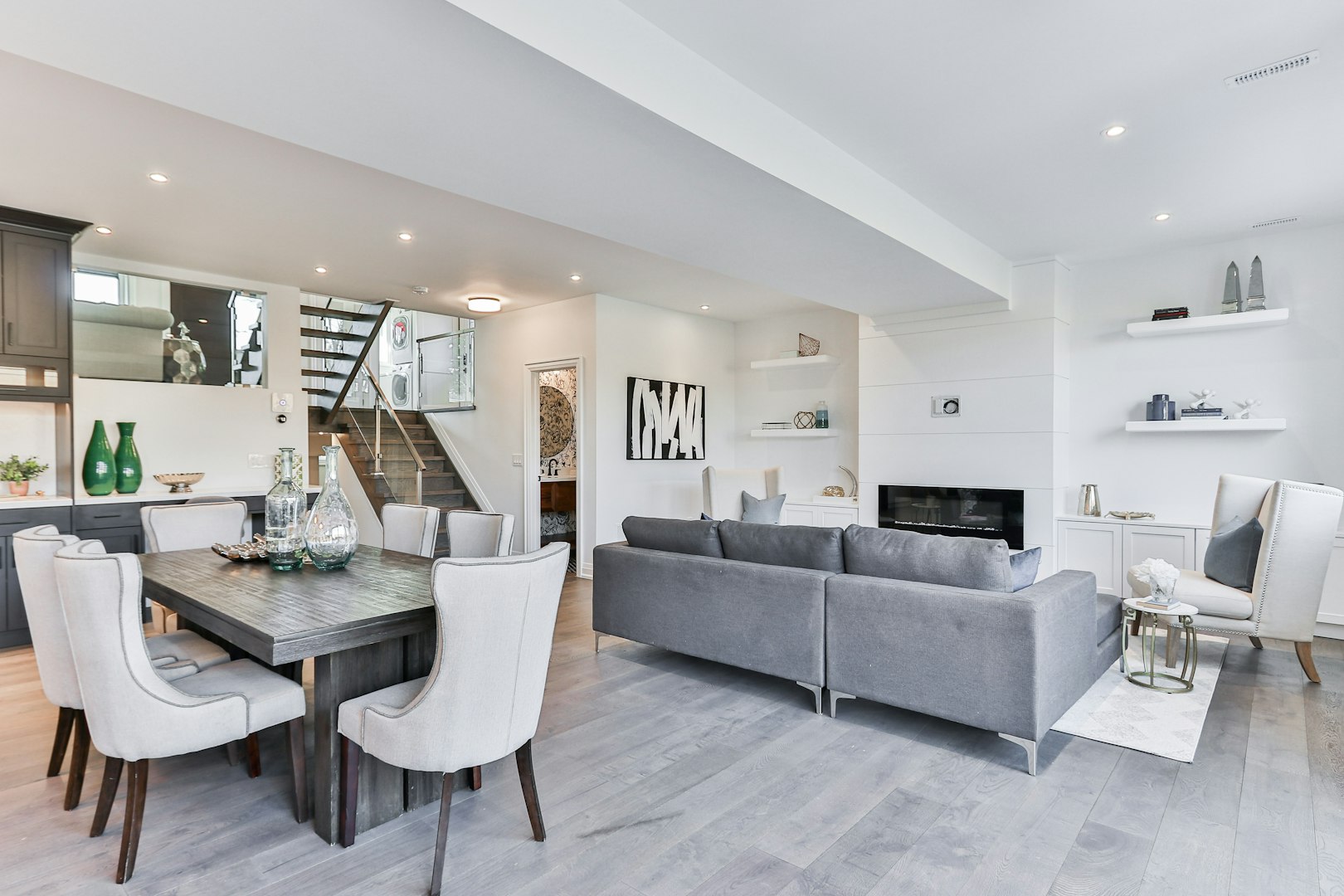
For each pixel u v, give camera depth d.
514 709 2.07
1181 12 2.38
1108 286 5.45
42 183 3.70
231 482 5.60
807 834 2.28
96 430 4.82
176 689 2.08
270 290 5.93
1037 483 5.39
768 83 2.85
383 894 1.96
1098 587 5.18
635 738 3.03
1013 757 2.86
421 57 2.10
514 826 2.32
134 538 4.77
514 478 7.22
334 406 7.61
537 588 2.03
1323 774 2.69
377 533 7.41
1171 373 5.20
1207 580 4.11
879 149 3.47
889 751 2.92
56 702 2.39
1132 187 3.98
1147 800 2.50
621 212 3.47
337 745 2.22
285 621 2.09
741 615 3.52
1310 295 4.71
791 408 7.68
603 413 6.57
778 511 6.32
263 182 3.70
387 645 2.37
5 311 4.18
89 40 1.98
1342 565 4.49
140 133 3.12
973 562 2.95
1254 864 2.11
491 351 7.53
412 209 4.14
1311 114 3.09
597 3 2.25
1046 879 2.04
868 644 3.11
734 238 3.90
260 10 1.85
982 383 5.65
